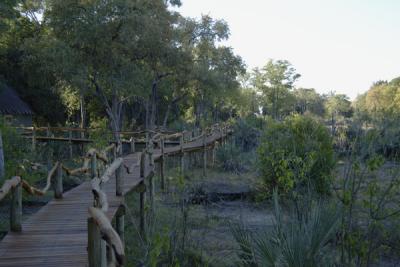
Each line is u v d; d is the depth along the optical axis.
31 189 6.60
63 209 7.54
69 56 26.44
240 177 18.17
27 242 5.70
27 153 15.06
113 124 30.11
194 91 41.84
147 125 37.38
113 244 2.87
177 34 32.91
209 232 9.89
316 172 9.89
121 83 27.78
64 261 5.02
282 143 13.48
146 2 30.14
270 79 74.31
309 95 81.75
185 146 19.75
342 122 15.54
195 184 14.71
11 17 24.62
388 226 7.68
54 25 27.70
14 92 31.86
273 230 5.64
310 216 5.64
